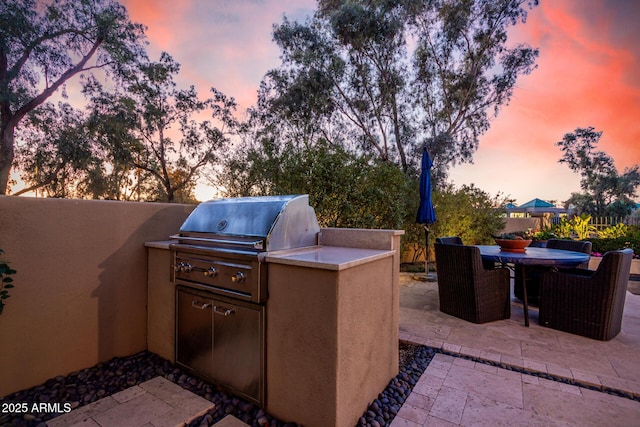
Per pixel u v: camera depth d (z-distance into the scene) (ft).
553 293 11.65
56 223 7.86
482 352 9.57
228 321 7.18
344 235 8.57
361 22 32.55
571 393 7.41
